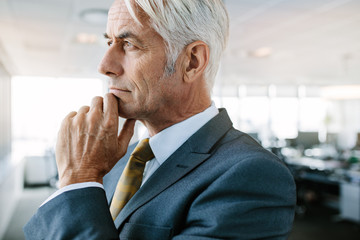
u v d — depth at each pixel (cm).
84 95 852
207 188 55
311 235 390
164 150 65
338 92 643
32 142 817
